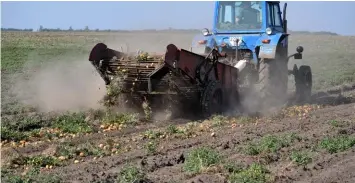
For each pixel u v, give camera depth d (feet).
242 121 40.91
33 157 29.45
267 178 24.52
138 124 40.29
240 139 33.55
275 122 40.55
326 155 29.19
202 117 42.32
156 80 40.65
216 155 27.73
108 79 42.37
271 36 48.96
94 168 27.22
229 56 50.24
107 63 41.65
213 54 43.29
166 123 40.45
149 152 30.22
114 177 25.14
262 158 28.25
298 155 27.86
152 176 25.35
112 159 28.94
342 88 69.56
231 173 25.63
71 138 35.14
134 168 25.22
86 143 33.12
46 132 36.78
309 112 46.39
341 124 38.19
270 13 50.70
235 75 47.06
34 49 151.53
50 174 26.07
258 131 36.35
